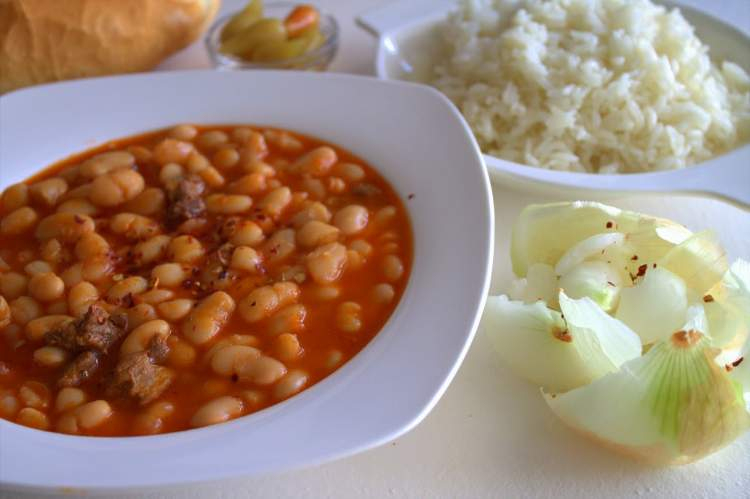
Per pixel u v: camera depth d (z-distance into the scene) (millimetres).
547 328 396
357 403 366
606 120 512
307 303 417
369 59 595
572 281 410
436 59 581
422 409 358
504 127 534
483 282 393
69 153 490
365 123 485
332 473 384
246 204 454
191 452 353
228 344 398
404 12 583
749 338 384
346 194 467
